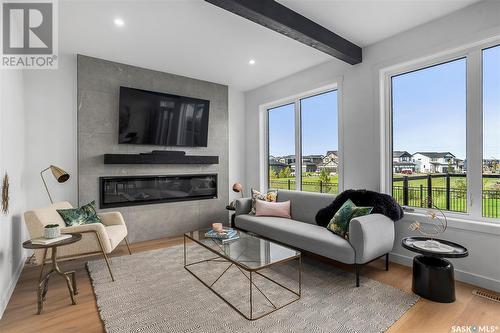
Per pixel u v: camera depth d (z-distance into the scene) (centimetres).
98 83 364
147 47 330
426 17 267
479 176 251
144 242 388
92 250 257
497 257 231
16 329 183
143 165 400
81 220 292
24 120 319
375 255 254
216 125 480
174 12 254
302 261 308
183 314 198
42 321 192
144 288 239
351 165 346
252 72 423
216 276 264
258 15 231
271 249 239
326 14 261
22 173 300
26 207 323
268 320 190
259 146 504
